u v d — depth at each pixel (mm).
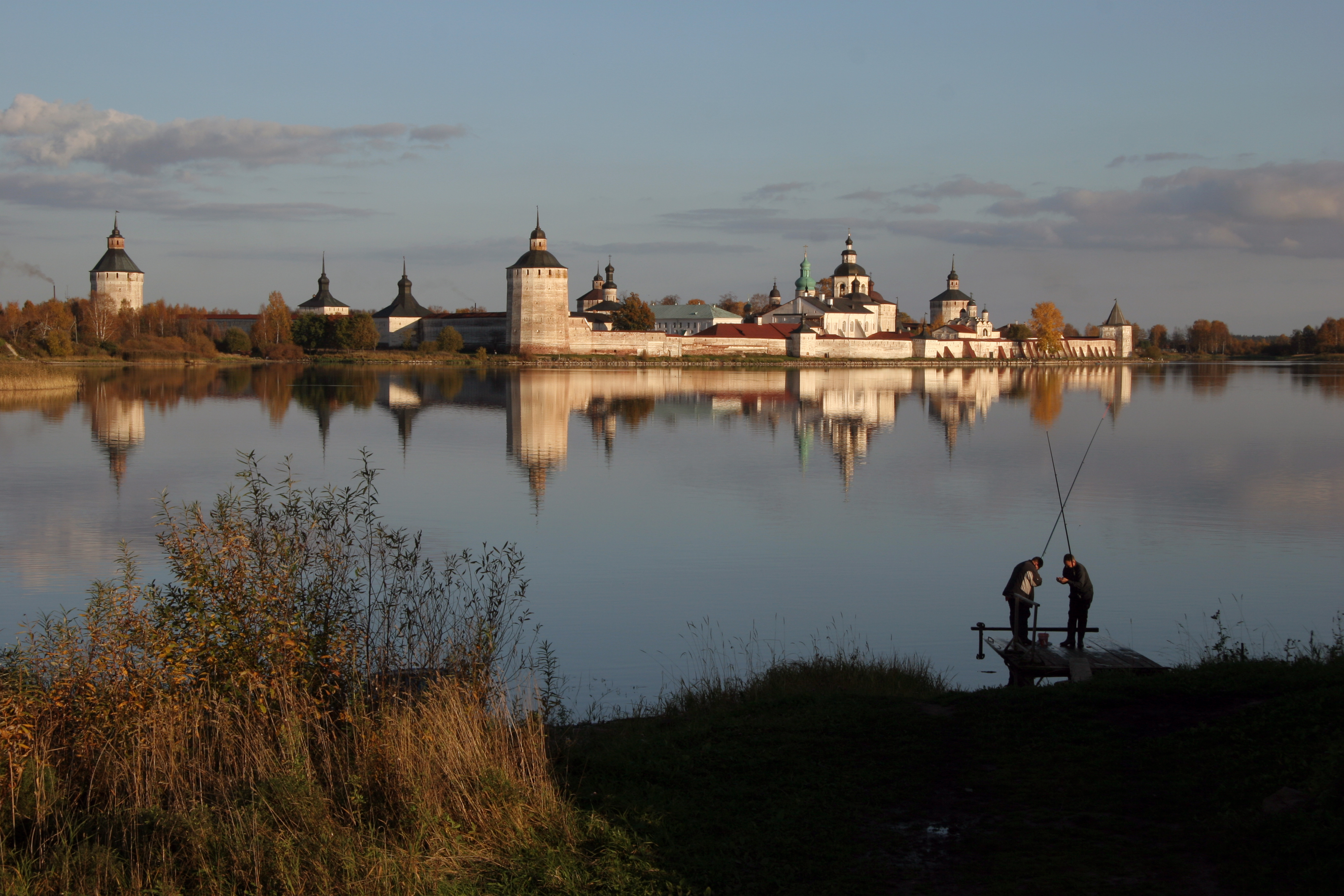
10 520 39469
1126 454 65812
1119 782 13062
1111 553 35562
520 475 54875
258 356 194125
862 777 13641
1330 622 26891
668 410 97812
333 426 78125
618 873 11242
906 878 11016
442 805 12359
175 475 52125
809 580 31391
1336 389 140625
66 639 14586
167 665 14203
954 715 16141
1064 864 11094
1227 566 33469
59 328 181250
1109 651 19719
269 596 15297
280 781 12352
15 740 12852
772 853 11648
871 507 45250
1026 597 20250
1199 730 14336
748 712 16766
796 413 96500
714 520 41875
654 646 24312
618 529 39781
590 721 17922
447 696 14250
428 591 19359
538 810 12430
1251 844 11102
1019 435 78250
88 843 11625
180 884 11086
